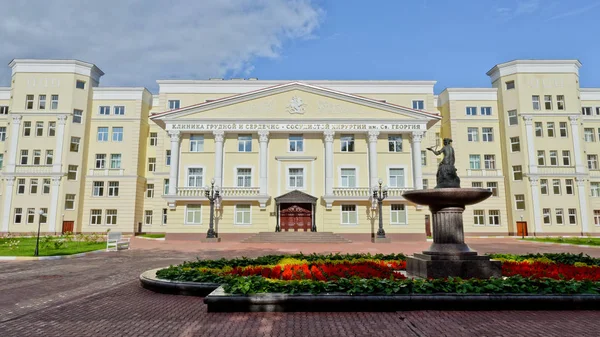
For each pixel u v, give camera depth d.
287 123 32.88
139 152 42.44
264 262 11.12
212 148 33.31
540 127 40.56
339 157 33.06
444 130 44.91
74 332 5.75
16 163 38.91
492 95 43.72
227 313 6.74
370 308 6.80
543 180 39.59
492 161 42.84
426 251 9.18
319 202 32.31
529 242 30.05
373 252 20.53
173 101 40.91
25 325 6.13
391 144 33.69
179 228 31.56
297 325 6.00
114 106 42.94
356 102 33.25
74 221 39.19
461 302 6.83
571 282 7.27
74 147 40.19
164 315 6.67
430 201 9.20
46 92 40.22
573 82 41.03
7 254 17.91
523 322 6.11
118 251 21.27
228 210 31.84
